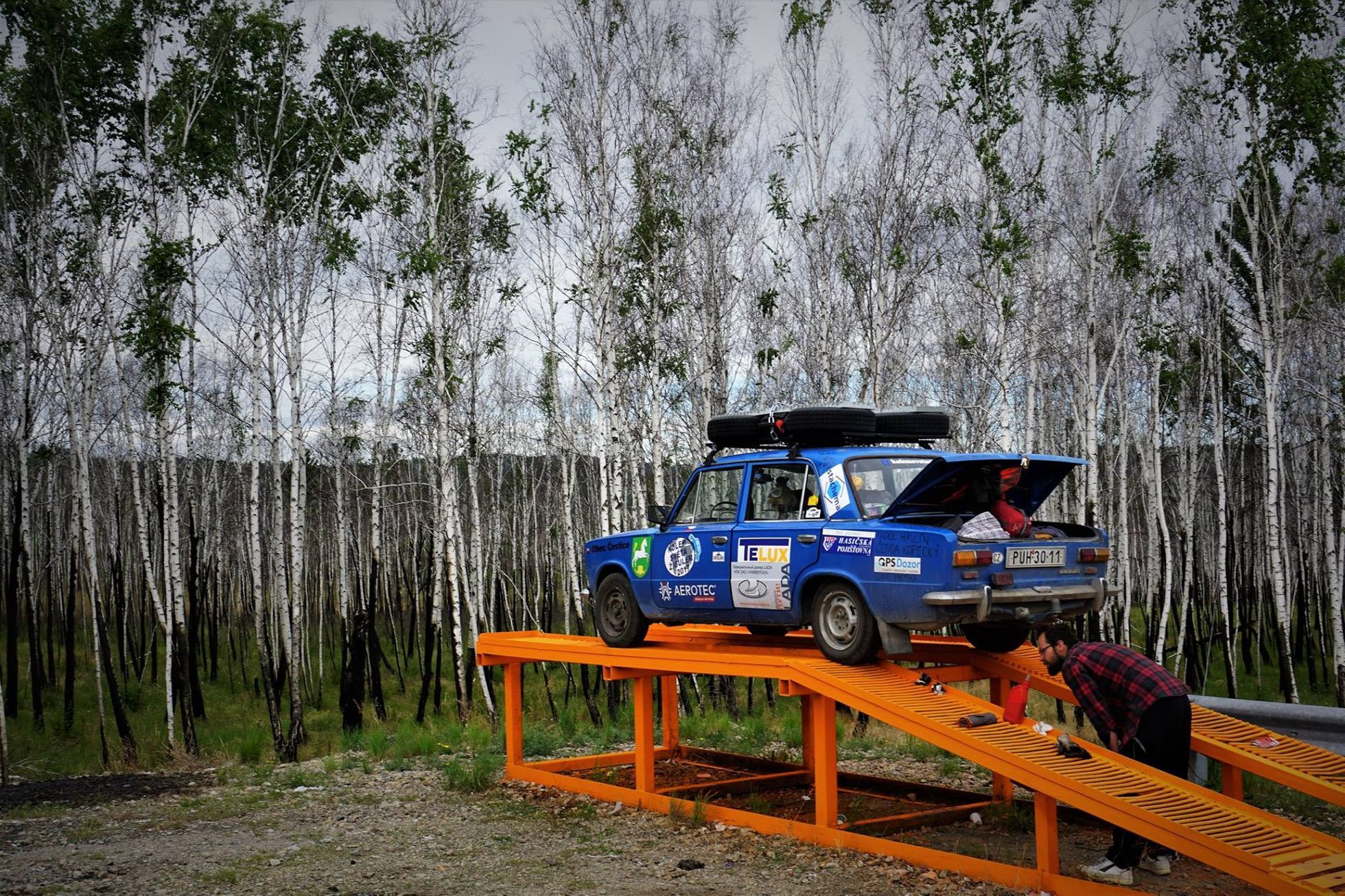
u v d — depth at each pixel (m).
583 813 9.75
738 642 10.06
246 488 40.97
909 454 8.81
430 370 23.28
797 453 8.89
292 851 8.80
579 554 32.91
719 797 10.32
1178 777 6.84
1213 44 19.67
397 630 35.78
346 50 23.41
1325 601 31.30
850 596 8.13
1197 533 34.41
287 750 18.34
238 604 36.81
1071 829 8.73
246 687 29.91
